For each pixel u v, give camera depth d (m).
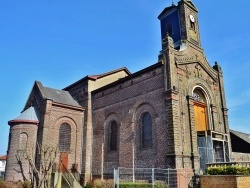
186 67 23.53
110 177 24.66
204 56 26.81
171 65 21.75
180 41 26.06
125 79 25.58
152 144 21.39
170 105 20.55
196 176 18.97
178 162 19.22
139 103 23.50
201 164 21.08
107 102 27.42
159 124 21.11
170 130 20.00
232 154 24.28
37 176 15.39
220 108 26.39
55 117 26.88
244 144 29.47
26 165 23.95
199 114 23.91
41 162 16.27
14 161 24.30
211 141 21.77
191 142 20.89
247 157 25.75
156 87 22.22
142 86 23.69
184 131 20.72
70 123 28.02
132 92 24.61
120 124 24.98
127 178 22.64
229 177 14.53
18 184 20.61
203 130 22.91
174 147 19.39
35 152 25.12
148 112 22.55
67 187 22.34
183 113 21.27
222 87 27.36
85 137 28.16
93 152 27.55
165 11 29.45
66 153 26.80
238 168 15.30
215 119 24.84
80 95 30.84
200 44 27.25
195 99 24.02
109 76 32.56
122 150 24.05
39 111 27.36
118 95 26.22
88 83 30.09
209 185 15.49
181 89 22.06
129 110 24.44
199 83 24.39
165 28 28.98
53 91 30.62
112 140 25.88
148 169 21.00
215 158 23.28
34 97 29.41
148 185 17.53
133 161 22.61
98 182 21.23
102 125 27.33
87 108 29.17
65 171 23.86
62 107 27.70
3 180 22.42
